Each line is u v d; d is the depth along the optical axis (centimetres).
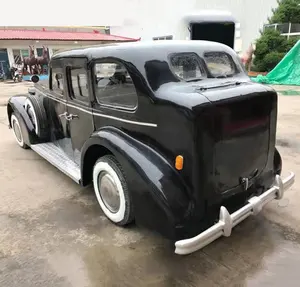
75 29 2375
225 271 219
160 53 231
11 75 1839
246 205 229
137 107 226
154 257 233
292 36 1631
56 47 2017
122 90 239
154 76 220
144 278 213
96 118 275
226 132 207
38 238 258
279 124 610
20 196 331
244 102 214
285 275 214
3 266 226
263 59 1562
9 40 1827
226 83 239
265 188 262
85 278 214
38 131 399
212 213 214
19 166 415
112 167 247
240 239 254
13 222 282
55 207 307
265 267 222
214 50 268
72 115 320
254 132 230
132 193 223
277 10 1658
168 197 202
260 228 267
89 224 276
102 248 244
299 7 1638
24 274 218
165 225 205
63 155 367
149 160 217
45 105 395
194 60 248
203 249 242
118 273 218
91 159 281
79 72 285
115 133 246
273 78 1309
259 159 245
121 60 230
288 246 244
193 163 199
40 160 436
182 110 194
